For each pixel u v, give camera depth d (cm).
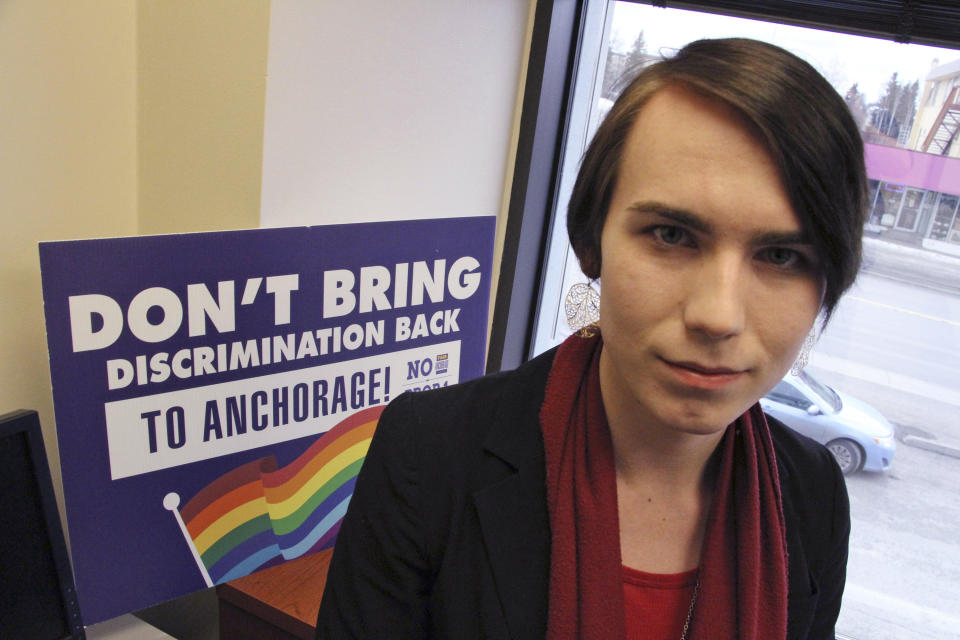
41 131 110
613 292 48
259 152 111
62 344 93
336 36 116
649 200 45
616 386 56
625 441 58
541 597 59
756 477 60
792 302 46
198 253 100
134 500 103
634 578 59
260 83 109
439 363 129
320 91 117
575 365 62
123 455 100
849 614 159
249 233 103
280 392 112
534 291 177
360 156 128
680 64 46
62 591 99
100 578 102
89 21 114
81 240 91
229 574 114
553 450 60
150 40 120
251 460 112
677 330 46
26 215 110
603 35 162
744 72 43
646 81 47
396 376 124
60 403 94
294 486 117
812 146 42
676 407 47
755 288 45
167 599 109
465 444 63
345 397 119
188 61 116
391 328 121
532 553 59
